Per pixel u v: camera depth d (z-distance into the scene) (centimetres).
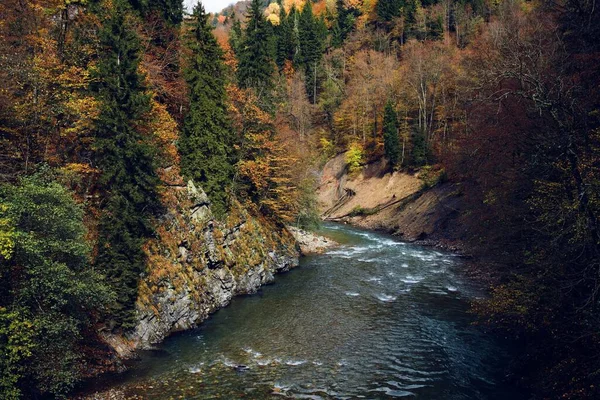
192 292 2456
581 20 1839
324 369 1819
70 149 2244
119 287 1931
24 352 1305
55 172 1903
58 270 1410
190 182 2889
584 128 1413
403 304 2702
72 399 1520
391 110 7019
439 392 1602
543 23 2630
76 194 2098
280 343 2120
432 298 2812
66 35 2561
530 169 1747
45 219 1451
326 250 4612
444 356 1927
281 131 4709
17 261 1379
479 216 2738
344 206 7369
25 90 2048
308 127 8388
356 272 3594
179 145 3117
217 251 2823
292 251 4016
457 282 3203
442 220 5088
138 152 2150
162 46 3759
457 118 5972
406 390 1622
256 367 1845
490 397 1552
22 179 1605
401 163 6875
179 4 4138
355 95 8319
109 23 2205
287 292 3031
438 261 3953
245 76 4519
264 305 2741
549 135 1526
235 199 3450
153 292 2189
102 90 2112
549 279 1464
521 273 1844
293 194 4497
